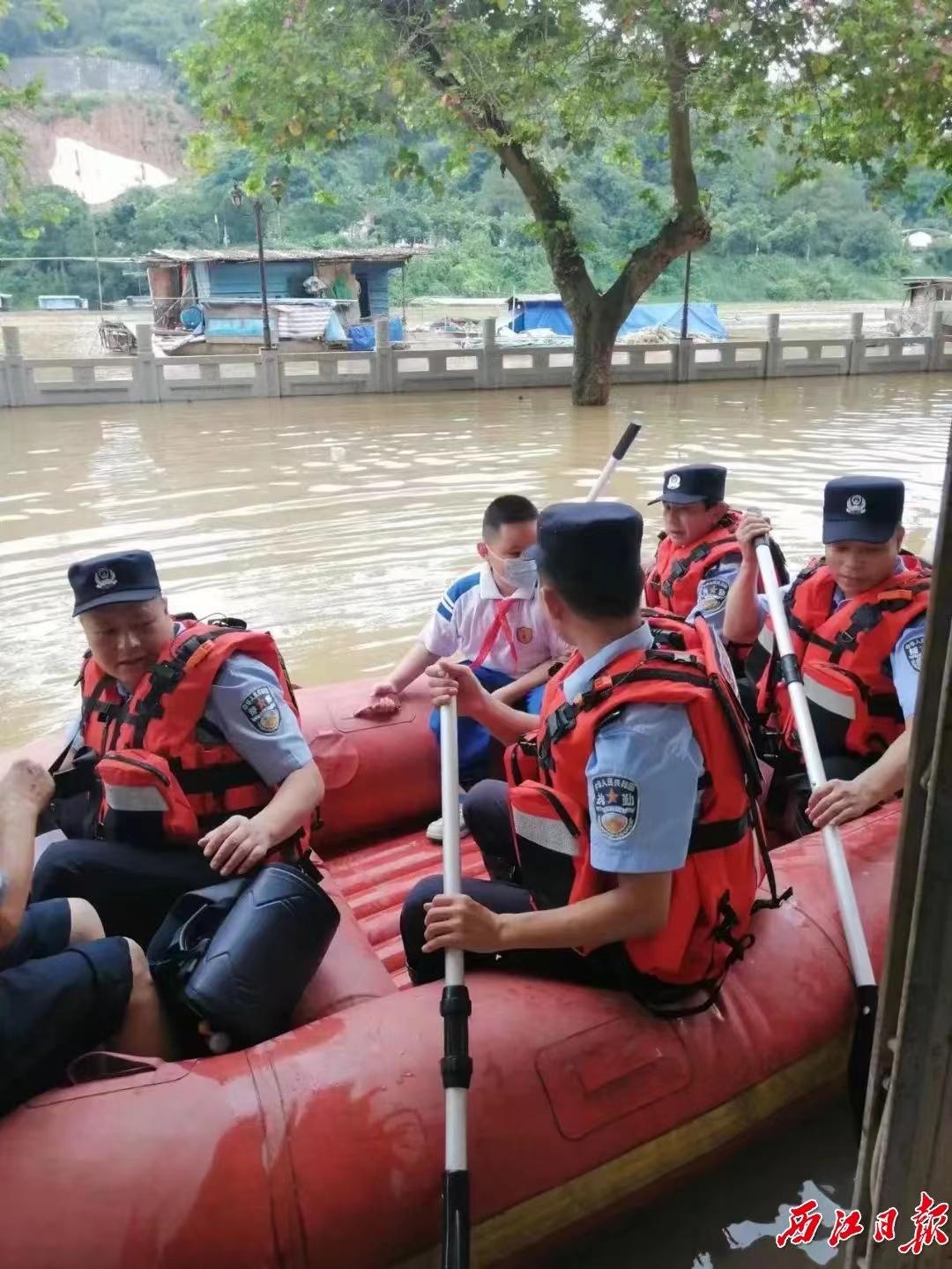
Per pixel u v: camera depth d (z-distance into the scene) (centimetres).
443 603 335
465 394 1661
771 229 5041
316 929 201
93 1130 163
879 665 265
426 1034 183
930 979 120
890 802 267
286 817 213
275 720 219
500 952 205
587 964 200
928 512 791
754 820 197
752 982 209
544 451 1105
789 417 1356
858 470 973
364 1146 168
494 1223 178
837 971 215
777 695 290
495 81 1364
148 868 217
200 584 635
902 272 5097
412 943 213
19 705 472
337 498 875
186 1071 175
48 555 706
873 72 1333
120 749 223
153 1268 155
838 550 265
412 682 342
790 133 1529
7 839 175
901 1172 128
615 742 172
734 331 3191
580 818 181
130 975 182
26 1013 167
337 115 1490
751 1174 207
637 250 1514
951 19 1306
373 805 324
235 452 1128
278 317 2622
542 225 1527
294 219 4531
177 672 217
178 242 4522
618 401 1547
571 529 176
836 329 3225
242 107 1469
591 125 1514
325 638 544
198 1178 161
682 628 197
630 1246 194
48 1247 153
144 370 1554
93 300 4525
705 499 336
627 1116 188
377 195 4603
